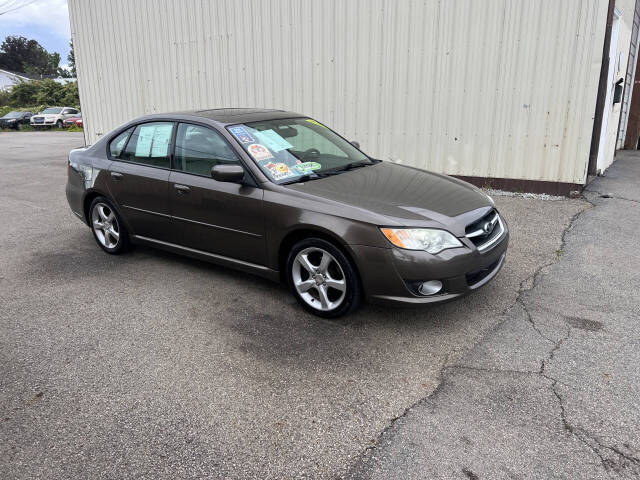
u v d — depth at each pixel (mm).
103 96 11773
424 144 8133
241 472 2375
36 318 3975
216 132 4312
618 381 2980
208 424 2709
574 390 2906
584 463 2365
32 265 5164
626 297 4098
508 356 3281
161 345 3529
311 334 3629
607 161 9711
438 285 3436
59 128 31828
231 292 4387
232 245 4223
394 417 2719
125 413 2812
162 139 4703
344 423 2686
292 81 9039
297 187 3904
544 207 6797
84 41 11594
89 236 6168
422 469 2354
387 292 3471
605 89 8047
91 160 5289
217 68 9828
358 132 8625
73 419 2775
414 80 7945
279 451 2500
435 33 7602
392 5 7809
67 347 3527
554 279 4480
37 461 2475
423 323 3748
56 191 8938
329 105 8781
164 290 4469
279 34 8938
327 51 8547
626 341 3426
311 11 8508
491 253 3701
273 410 2805
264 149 4242
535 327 3648
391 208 3559
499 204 6992
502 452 2443
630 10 9492
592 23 6570
